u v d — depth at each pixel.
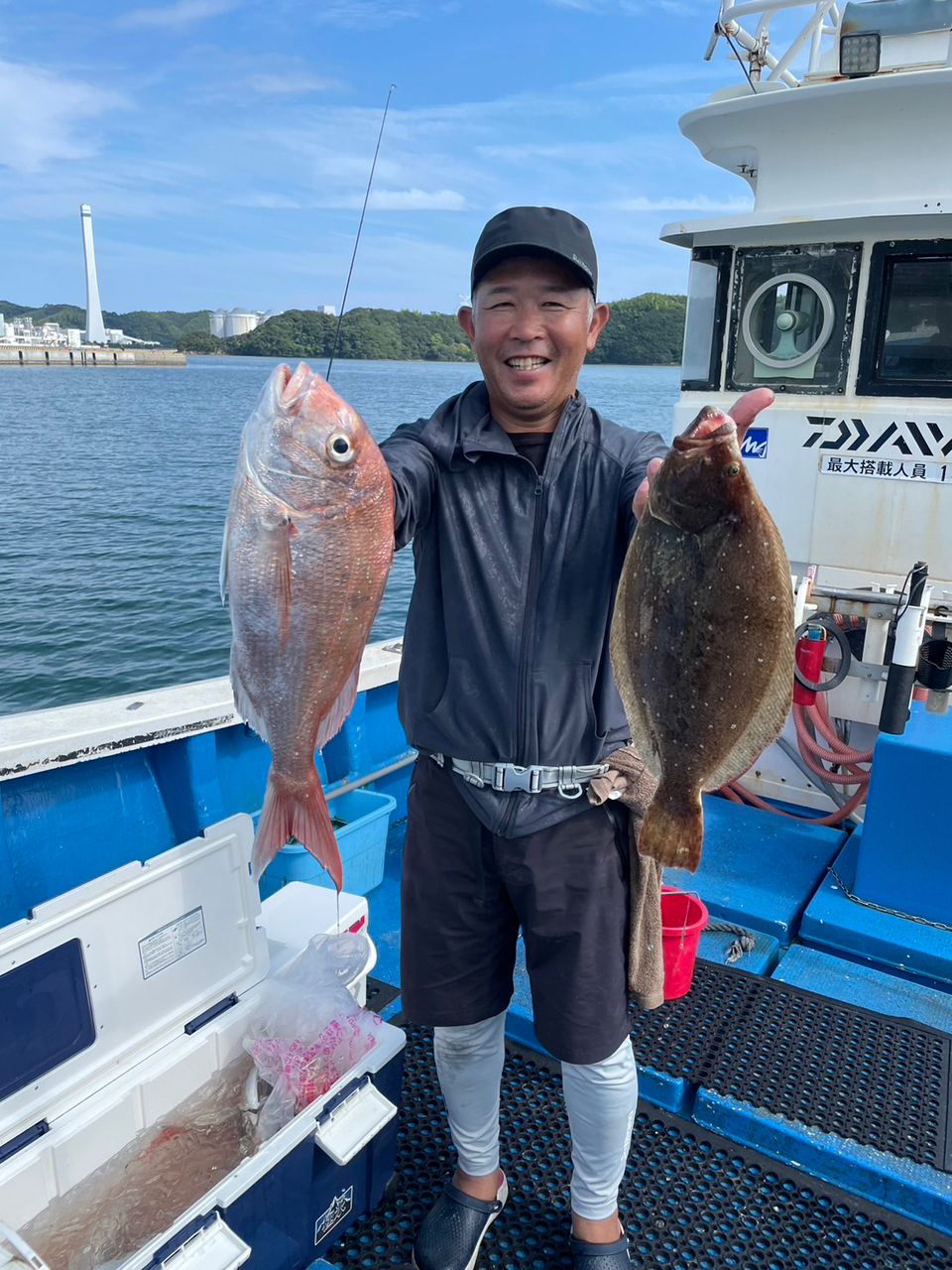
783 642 1.62
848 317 4.18
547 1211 2.32
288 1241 2.01
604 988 1.94
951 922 3.42
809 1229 2.27
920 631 3.42
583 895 1.91
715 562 1.60
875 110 3.98
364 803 4.06
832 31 4.65
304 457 1.56
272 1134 2.12
